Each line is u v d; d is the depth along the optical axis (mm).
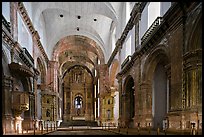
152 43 14594
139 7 17578
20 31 17438
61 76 44469
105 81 33906
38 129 19750
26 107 14742
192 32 9633
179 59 10656
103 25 30453
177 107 10656
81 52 40438
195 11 9430
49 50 31891
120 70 25078
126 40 22516
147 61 15758
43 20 28469
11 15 15047
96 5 24812
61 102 45750
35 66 22797
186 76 9992
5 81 13469
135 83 18562
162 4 13922
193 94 9609
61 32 31734
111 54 29891
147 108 15773
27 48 19594
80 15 27250
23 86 18594
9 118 13359
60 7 24953
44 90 29469
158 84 16047
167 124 11516
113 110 32500
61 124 37594
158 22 13484
